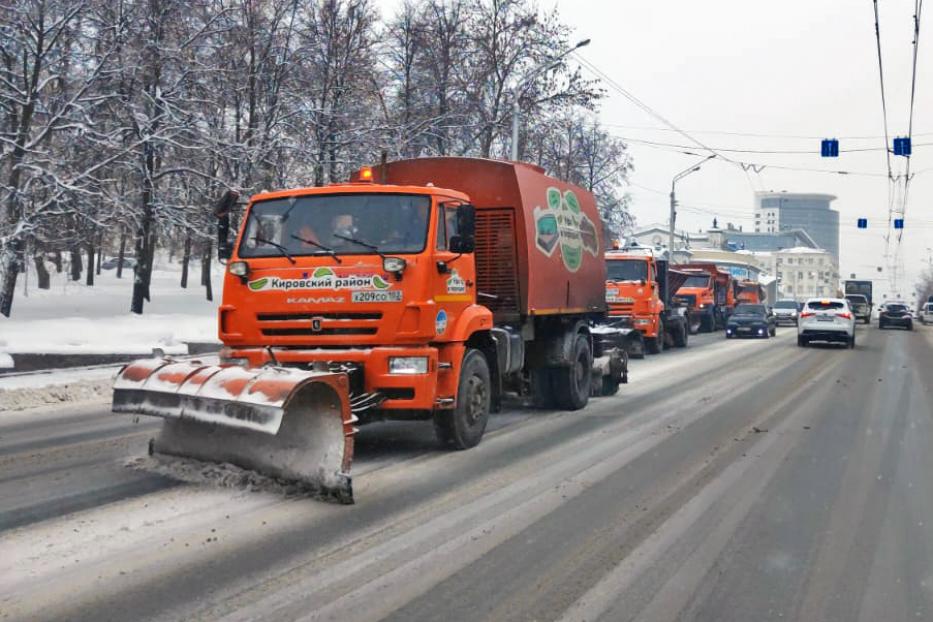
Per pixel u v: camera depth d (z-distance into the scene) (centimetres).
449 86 3266
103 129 2391
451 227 864
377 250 812
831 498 705
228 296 841
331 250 819
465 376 884
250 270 832
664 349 2847
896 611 453
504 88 3338
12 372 1479
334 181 2808
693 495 704
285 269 820
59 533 552
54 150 2311
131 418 1088
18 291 3978
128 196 2452
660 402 1353
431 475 761
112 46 2273
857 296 6431
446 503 657
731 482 757
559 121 3444
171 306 3369
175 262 7569
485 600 454
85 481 700
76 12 2212
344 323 800
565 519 618
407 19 3206
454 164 1077
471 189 1073
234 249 855
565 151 4178
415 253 808
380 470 782
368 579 480
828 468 830
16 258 2180
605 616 436
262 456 684
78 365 1602
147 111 2472
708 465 833
